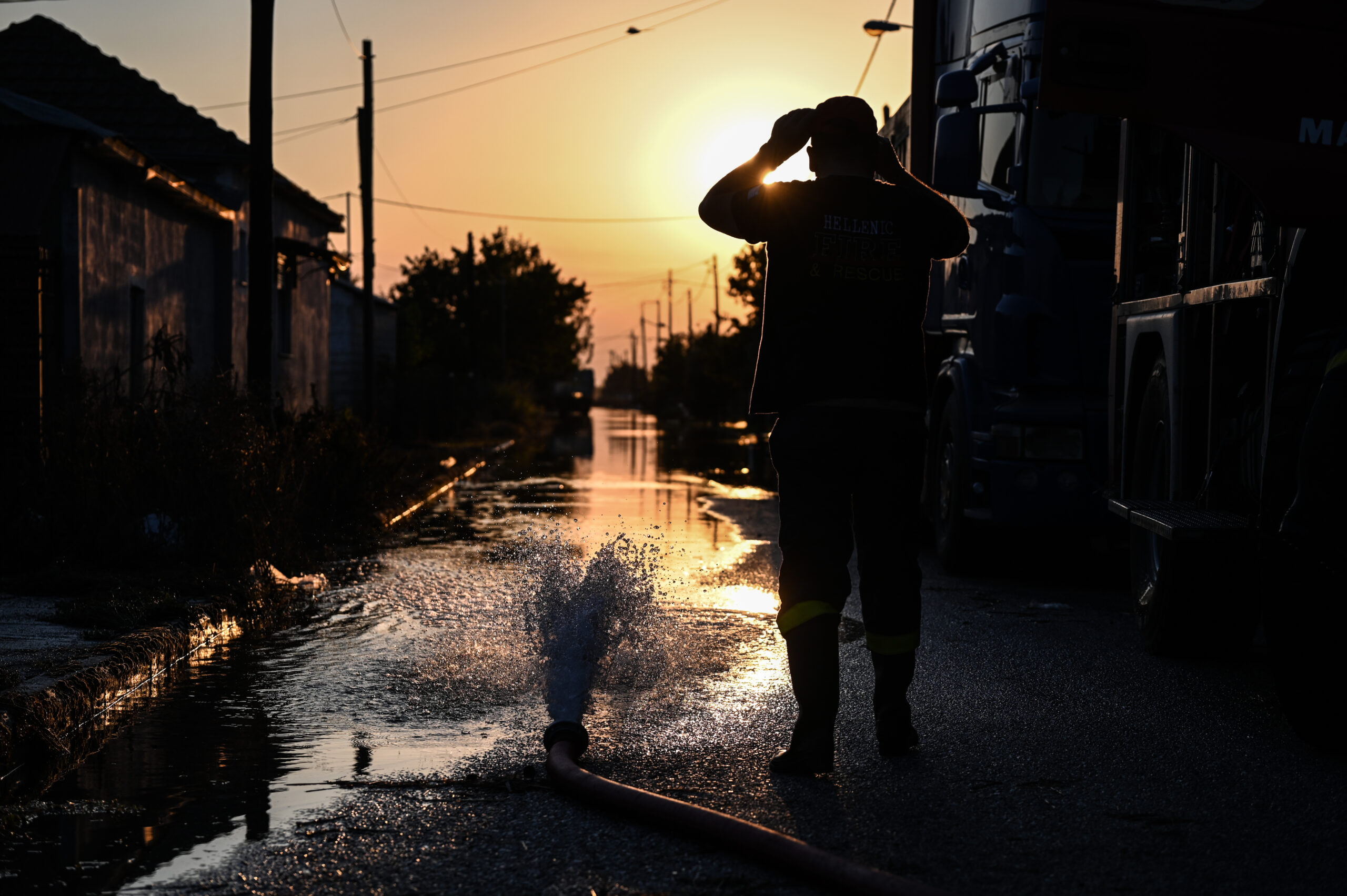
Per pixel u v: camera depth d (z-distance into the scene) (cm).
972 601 826
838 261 420
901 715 438
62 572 812
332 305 3691
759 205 427
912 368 427
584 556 533
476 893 317
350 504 1250
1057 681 576
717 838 344
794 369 419
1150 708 521
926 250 429
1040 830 362
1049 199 884
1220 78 440
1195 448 610
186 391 1079
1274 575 450
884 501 431
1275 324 491
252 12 1371
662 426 5941
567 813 379
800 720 418
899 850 344
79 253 1456
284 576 892
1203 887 320
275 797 405
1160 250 725
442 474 2106
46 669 545
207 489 901
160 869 338
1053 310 870
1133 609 685
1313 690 436
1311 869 333
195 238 1992
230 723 509
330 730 494
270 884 325
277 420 1373
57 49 2325
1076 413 870
